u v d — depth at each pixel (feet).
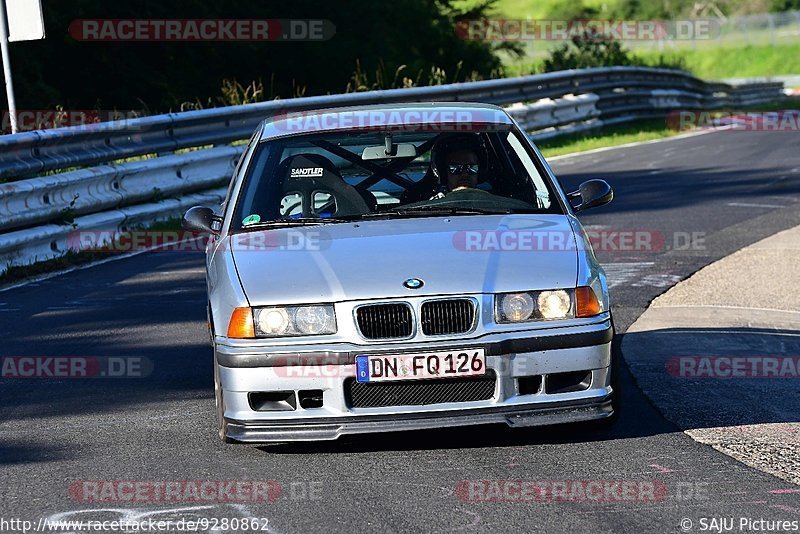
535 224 61.36
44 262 118.21
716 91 376.68
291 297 55.11
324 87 313.12
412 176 66.74
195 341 84.94
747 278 104.06
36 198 119.14
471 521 46.29
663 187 167.53
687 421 61.11
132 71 272.10
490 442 57.88
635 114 293.64
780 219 137.18
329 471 53.93
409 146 68.28
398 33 340.80
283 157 68.23
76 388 72.54
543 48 498.69
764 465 53.06
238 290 56.49
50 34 255.29
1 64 243.40
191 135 154.51
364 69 313.53
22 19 133.28
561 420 54.70
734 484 50.26
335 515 47.55
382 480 52.19
